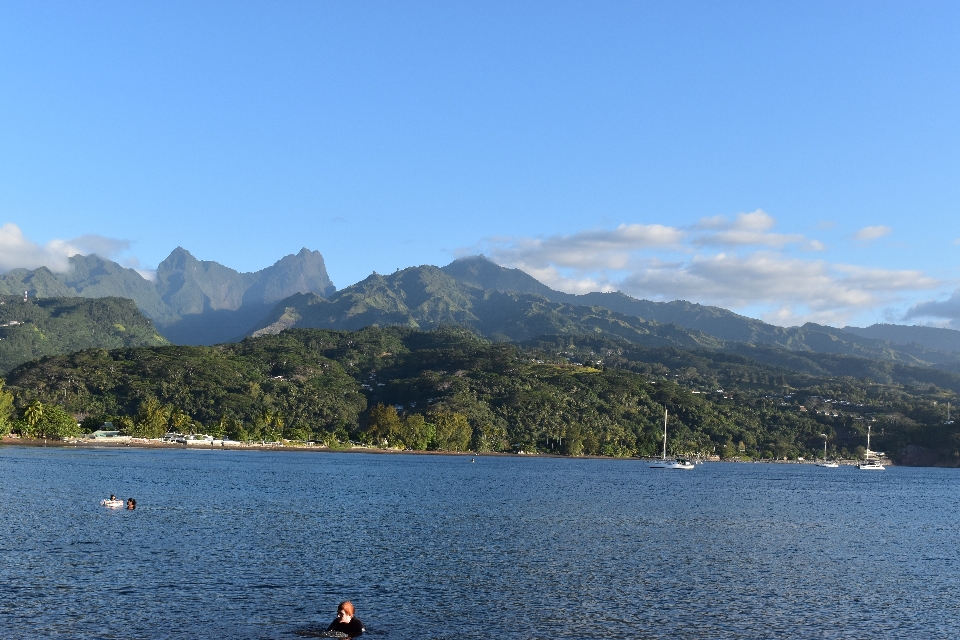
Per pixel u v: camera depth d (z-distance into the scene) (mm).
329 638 53156
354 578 69875
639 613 60906
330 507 123375
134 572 68812
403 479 199500
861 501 181250
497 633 55188
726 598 66438
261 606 59812
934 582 76125
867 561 87562
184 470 198500
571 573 74625
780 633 56781
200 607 58875
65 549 77562
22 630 52000
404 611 59969
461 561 79000
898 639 56125
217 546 82500
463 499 145000
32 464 191375
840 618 61125
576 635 55125
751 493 193375
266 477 186000
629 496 165625
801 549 94688
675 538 100000
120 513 105250
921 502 186500
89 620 54688
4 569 67875
